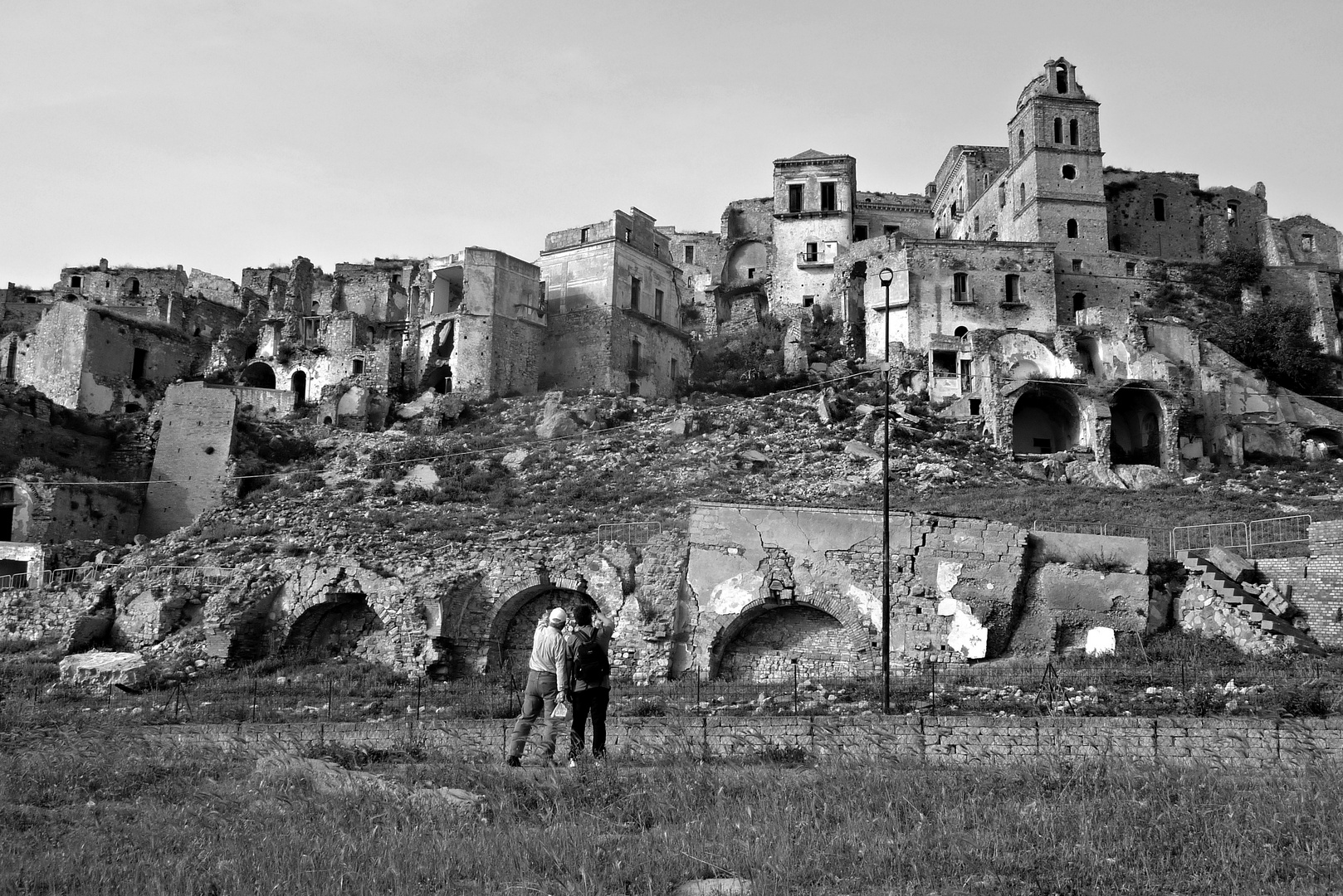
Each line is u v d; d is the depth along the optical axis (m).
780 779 19.48
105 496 55.50
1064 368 67.25
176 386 59.03
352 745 23.22
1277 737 21.09
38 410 59.19
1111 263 83.25
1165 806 17.62
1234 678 28.78
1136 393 64.44
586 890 14.51
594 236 73.38
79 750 23.59
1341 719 21.84
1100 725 21.56
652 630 35.19
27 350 74.69
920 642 34.00
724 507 36.34
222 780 21.33
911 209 101.12
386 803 18.50
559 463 57.28
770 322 89.19
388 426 65.69
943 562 34.62
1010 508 47.12
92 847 16.77
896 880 15.05
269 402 67.81
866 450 56.16
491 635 37.66
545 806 18.39
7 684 36.41
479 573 38.41
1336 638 33.31
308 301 86.12
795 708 27.11
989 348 69.69
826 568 35.06
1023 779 19.27
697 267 102.94
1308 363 77.75
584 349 71.69
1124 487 55.81
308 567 40.09
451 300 73.75
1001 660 33.38
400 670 36.81
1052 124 85.06
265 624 39.91
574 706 21.14
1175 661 31.83
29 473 53.84
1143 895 14.52
